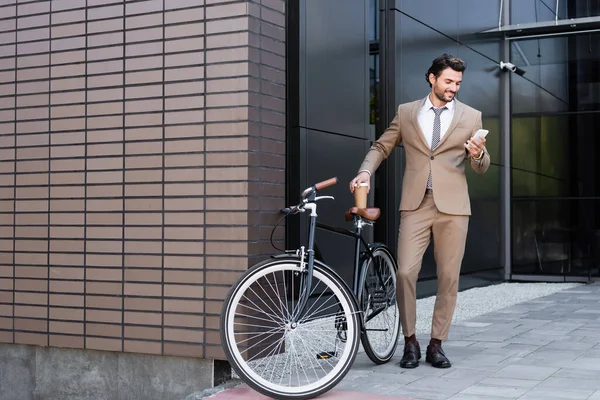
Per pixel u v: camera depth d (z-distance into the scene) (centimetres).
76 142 416
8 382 440
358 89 608
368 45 627
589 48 978
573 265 980
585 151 983
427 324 571
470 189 879
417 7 744
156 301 392
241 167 372
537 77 996
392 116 692
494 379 368
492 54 959
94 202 410
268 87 389
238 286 346
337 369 347
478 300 755
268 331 363
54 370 427
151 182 395
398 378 374
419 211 411
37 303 427
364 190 415
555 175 992
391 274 436
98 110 410
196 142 383
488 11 948
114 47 406
